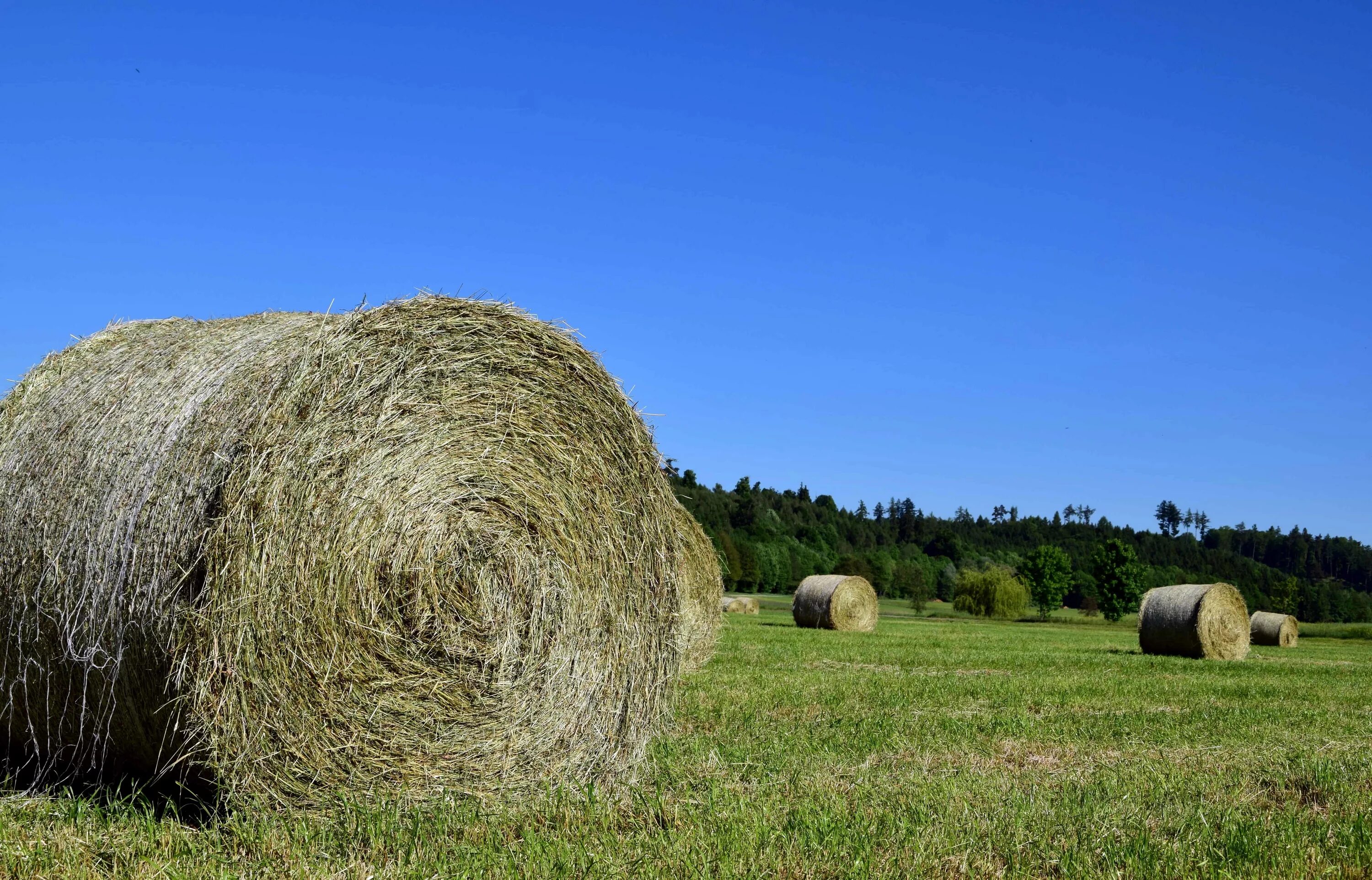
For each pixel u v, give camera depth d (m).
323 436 6.45
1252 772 8.26
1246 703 13.48
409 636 6.72
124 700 6.58
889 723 10.41
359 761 6.49
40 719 7.29
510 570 7.16
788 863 5.46
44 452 7.25
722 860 5.43
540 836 5.95
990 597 67.31
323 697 6.37
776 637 26.12
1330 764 8.29
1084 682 15.57
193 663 6.05
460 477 6.99
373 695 6.55
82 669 6.75
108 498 6.67
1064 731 10.46
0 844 5.61
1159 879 5.41
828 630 31.73
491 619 7.04
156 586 6.27
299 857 5.45
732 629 29.52
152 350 7.73
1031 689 14.20
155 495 6.46
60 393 7.63
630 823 6.38
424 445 6.87
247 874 5.25
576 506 7.55
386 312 6.75
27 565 7.00
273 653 6.20
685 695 12.17
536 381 7.43
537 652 7.24
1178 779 7.72
